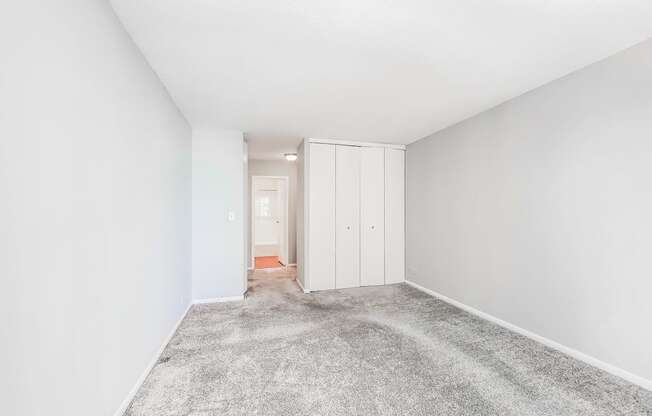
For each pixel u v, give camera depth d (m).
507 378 1.98
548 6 1.53
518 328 2.71
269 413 1.64
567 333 2.29
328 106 2.99
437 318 3.13
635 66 1.89
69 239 1.16
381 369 2.10
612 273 2.01
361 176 4.49
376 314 3.26
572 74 2.26
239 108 3.02
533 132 2.57
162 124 2.39
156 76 2.25
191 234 3.60
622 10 1.55
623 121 1.95
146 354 1.99
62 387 1.12
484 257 3.11
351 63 2.14
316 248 4.27
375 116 3.31
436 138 3.93
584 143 2.18
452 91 2.63
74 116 1.19
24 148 0.93
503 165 2.87
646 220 1.84
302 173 4.39
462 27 1.72
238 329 2.83
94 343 1.34
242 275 3.83
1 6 0.84
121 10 1.53
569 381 1.94
